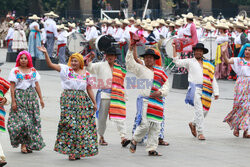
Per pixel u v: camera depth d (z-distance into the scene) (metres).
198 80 13.57
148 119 11.52
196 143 13.06
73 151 11.04
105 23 33.19
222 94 21.84
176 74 23.47
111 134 14.11
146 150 11.74
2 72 28.25
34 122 11.62
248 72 13.86
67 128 11.03
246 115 13.75
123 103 12.56
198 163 11.00
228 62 13.89
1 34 49.94
